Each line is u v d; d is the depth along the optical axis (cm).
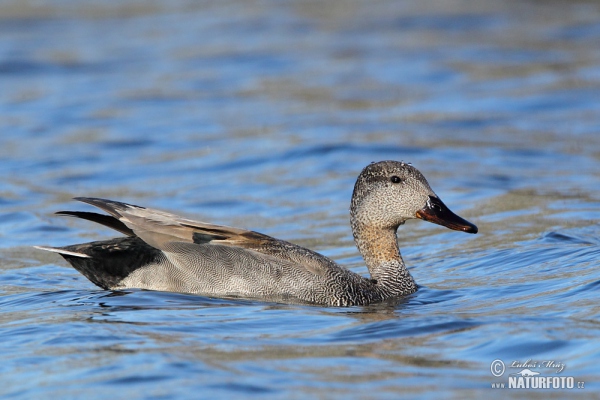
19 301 1073
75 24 3469
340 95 2562
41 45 3142
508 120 2291
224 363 816
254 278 1089
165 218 1113
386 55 2966
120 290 1111
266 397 735
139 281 1112
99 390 752
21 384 775
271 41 3178
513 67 2786
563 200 1636
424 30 3266
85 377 782
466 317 967
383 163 1180
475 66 2811
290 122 2297
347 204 1669
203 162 1972
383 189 1163
